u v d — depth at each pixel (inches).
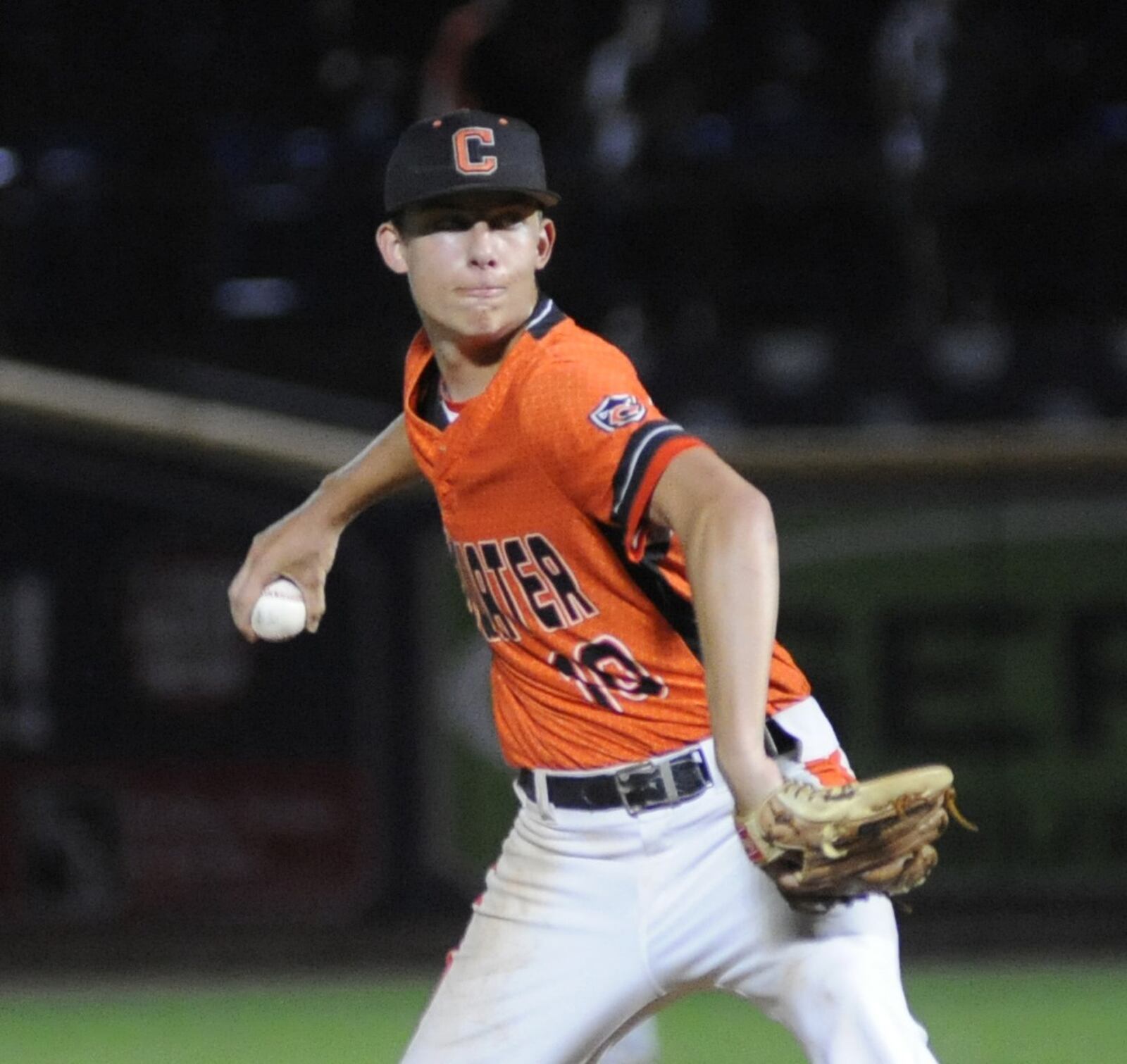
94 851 1369.3
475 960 457.4
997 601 1370.6
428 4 1587.1
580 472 402.9
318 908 1371.8
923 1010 1144.8
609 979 445.1
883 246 1509.6
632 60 1503.4
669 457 389.1
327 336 1481.3
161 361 1392.7
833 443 1370.6
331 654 1375.5
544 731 445.1
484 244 419.5
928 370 1380.4
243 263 1530.5
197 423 1369.3
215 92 1577.3
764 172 1464.1
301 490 1379.2
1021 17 1509.6
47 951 1365.7
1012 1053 1016.2
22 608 1369.3
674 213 1494.8
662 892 438.0
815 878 378.6
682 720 434.9
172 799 1371.8
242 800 1373.0
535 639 439.2
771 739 435.2
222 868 1371.8
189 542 1373.0
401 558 1376.7
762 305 1507.1
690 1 1552.7
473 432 421.7
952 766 1374.3
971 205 1486.2
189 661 1371.8
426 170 418.0
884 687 1374.3
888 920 435.5
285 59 1588.3
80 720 1371.8
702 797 435.8
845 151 1537.9
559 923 446.0
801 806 366.9
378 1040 1076.5
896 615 1375.5
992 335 1385.3
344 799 1374.3
